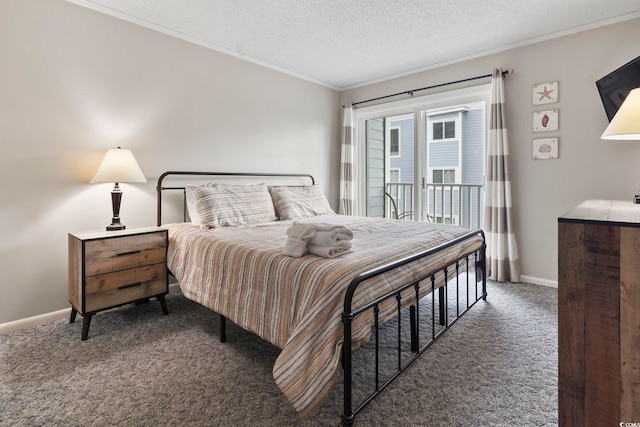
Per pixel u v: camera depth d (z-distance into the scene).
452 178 4.11
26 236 2.36
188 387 1.65
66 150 2.51
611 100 2.65
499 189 3.27
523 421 1.40
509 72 3.29
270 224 2.96
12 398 1.57
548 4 2.58
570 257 1.13
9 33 2.24
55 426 1.39
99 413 1.47
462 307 2.66
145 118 2.91
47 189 2.43
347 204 4.66
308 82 4.36
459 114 4.00
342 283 1.45
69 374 1.77
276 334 1.62
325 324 1.38
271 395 1.59
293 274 1.62
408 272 1.79
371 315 1.52
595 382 1.10
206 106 3.33
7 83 2.25
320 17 2.79
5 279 2.29
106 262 2.28
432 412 1.46
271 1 2.55
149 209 2.98
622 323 1.05
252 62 3.71
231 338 2.18
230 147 3.55
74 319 2.44
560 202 3.09
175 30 3.03
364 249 1.90
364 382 1.68
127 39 2.78
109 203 2.74
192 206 2.89
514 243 3.27
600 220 1.09
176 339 2.17
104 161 2.48
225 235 2.38
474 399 1.54
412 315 1.92
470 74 3.61
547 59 3.11
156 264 2.54
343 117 4.68
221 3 2.58
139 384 1.68
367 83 4.51
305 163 4.37
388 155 4.50
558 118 3.06
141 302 2.82
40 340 2.15
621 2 2.56
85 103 2.58
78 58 2.54
